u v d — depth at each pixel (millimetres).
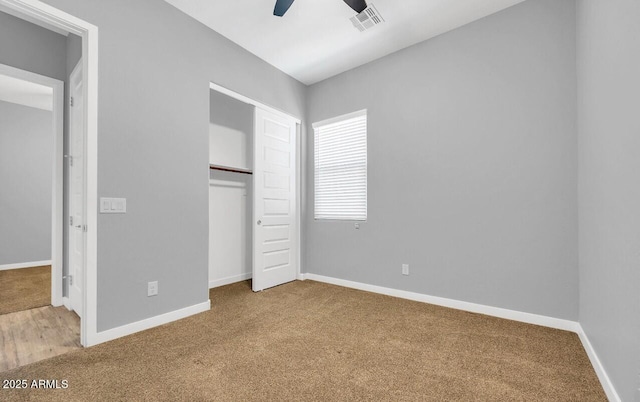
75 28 2057
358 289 3652
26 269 4875
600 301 1718
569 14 2393
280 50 3385
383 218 3461
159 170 2496
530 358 1935
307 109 4320
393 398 1523
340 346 2107
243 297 3309
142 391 1571
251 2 2588
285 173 3971
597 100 1779
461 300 2896
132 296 2309
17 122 5062
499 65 2709
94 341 2092
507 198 2650
